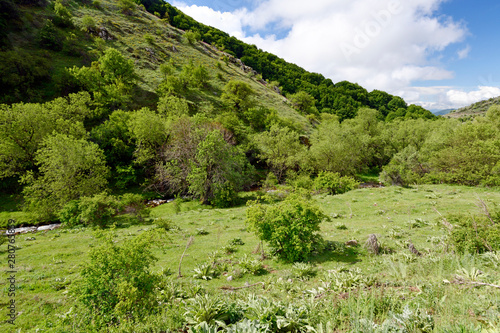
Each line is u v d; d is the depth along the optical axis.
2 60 44.81
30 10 67.94
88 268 6.71
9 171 32.62
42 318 8.10
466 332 3.88
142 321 6.09
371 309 5.09
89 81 52.50
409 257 10.39
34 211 27.05
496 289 5.89
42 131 34.91
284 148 48.25
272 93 100.31
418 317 4.76
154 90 62.62
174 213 29.33
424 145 47.56
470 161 34.03
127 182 40.78
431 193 27.53
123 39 80.44
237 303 6.77
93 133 42.03
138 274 6.87
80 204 23.84
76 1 86.94
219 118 56.72
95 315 6.30
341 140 50.34
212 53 109.81
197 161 35.91
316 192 35.19
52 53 60.00
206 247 15.38
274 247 13.09
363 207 23.92
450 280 6.84
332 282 8.77
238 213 26.34
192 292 8.77
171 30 107.06
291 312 5.52
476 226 9.80
